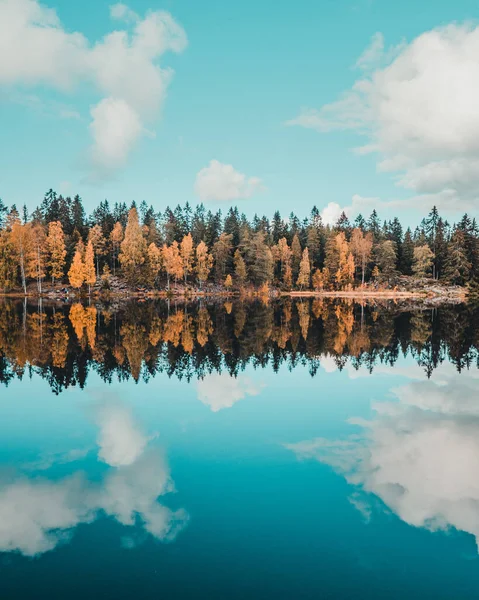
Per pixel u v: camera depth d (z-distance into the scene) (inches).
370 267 4192.9
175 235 4367.6
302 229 4987.7
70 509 261.6
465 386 568.7
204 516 254.1
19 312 1678.2
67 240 3437.5
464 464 323.9
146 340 946.1
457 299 3009.4
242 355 778.2
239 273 3784.5
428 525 245.9
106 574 205.3
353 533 238.5
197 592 193.0
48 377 605.3
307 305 2363.4
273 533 237.9
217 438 380.2
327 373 644.1
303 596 191.0
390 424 418.9
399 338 1010.1
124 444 366.9
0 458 338.6
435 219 4498.0
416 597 191.9
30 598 188.4
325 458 335.6
